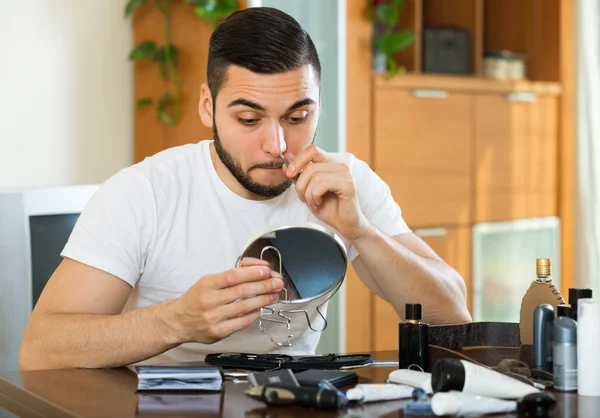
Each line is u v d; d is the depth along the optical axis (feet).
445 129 12.83
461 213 13.09
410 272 5.74
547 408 3.77
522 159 13.92
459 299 6.03
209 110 5.70
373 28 12.30
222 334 4.59
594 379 4.05
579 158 14.48
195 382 4.24
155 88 10.92
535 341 4.40
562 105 14.43
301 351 5.88
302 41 5.13
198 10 10.08
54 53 10.41
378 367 4.78
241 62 5.03
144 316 4.82
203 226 5.78
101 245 5.38
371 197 6.43
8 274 6.84
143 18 10.92
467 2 13.58
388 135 12.11
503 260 13.70
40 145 10.35
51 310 5.20
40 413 4.12
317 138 11.36
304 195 5.21
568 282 14.52
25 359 5.13
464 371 3.92
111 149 10.90
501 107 13.60
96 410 3.87
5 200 6.81
